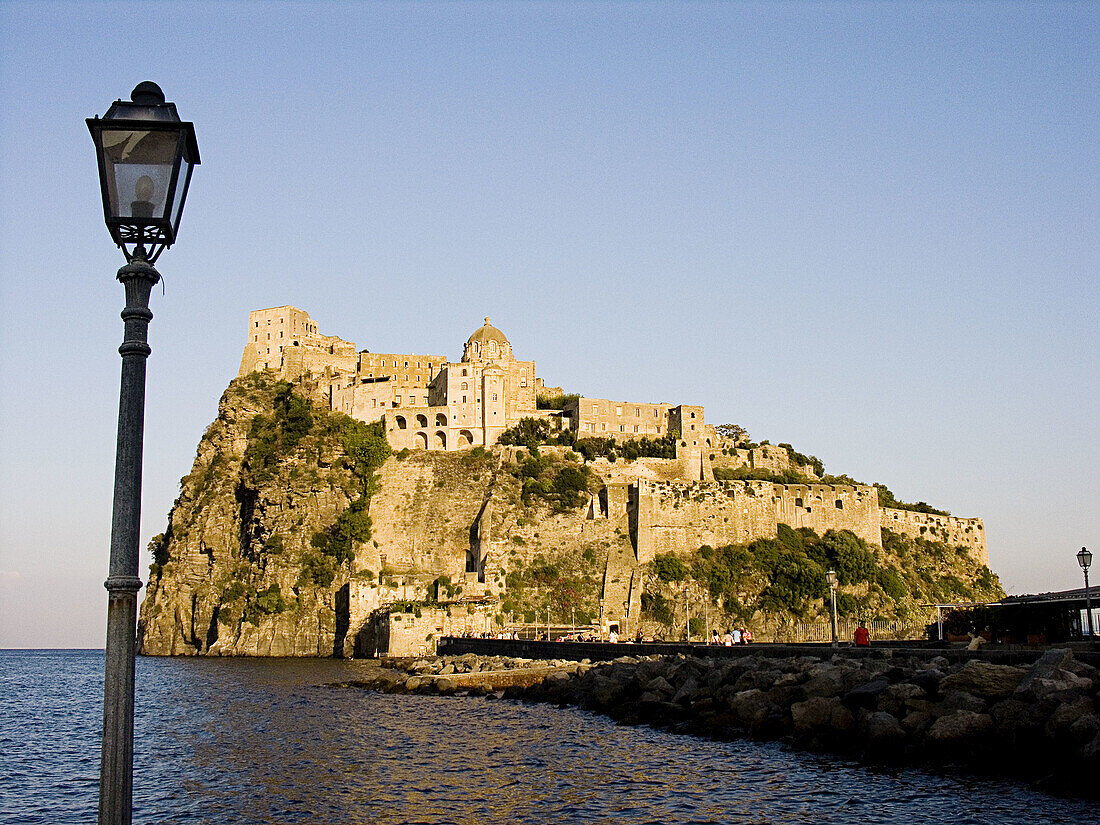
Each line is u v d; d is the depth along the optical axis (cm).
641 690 8119
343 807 4734
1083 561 7288
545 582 18200
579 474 19600
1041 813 3906
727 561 18788
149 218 1606
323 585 18638
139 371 1606
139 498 1588
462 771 5581
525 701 9419
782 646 8456
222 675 13788
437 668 12481
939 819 3919
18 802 5256
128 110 1619
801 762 5219
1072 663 4975
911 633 18088
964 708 4884
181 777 5591
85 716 10056
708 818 4234
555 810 4531
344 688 11300
